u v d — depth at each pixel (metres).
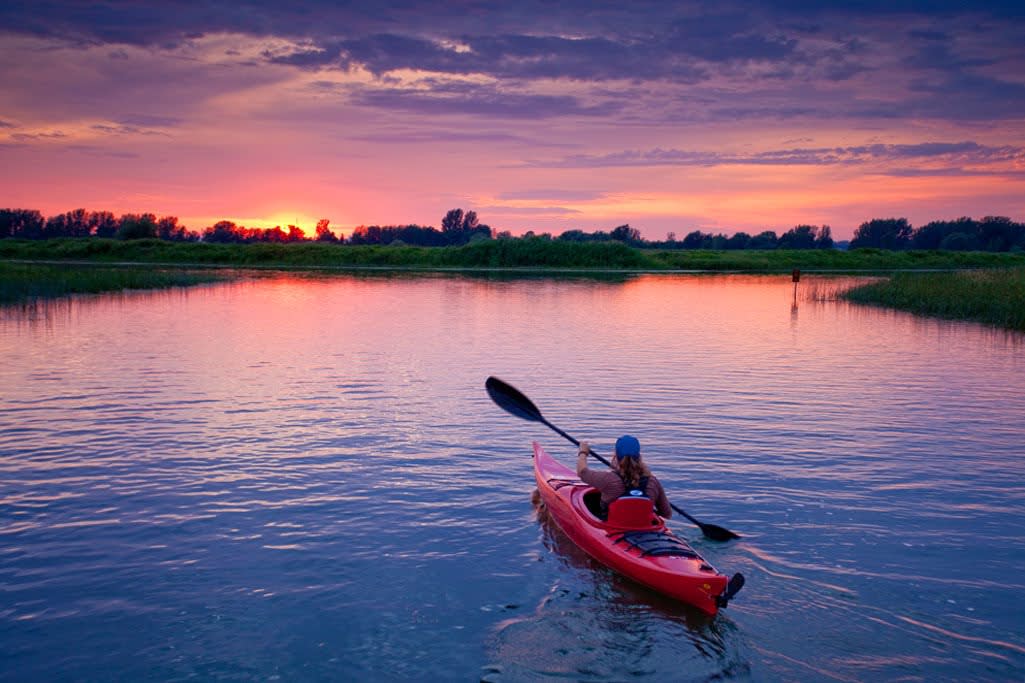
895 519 7.79
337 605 6.01
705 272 69.62
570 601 6.09
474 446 10.38
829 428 11.41
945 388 14.51
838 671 5.12
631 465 7.03
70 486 8.59
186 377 14.84
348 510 7.97
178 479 8.86
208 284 42.59
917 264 84.44
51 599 6.06
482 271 65.88
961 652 5.35
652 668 5.15
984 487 8.79
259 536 7.29
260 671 5.13
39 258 75.00
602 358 17.78
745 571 6.58
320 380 14.71
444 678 5.06
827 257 84.69
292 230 158.00
